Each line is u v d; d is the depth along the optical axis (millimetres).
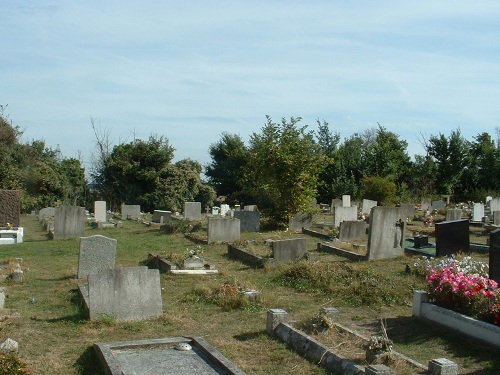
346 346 9164
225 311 12438
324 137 54312
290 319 11180
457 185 54031
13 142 52688
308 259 18625
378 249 18969
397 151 53719
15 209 29875
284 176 30109
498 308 10148
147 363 8719
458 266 12703
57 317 11680
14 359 7711
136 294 11508
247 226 29391
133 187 55281
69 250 22906
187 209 35562
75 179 56000
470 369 8914
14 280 15633
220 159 61500
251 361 9125
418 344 10180
